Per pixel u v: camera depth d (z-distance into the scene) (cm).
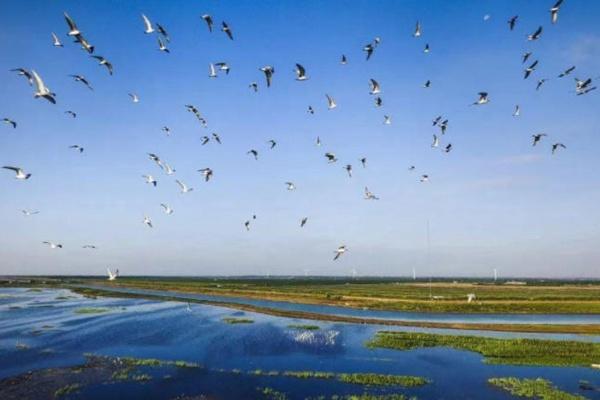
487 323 6700
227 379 3625
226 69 2778
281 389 3378
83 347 4797
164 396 3203
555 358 4409
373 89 2877
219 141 3147
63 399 3103
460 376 3791
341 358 4438
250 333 5797
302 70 2453
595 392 3391
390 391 3353
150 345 4966
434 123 3184
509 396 3269
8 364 4019
